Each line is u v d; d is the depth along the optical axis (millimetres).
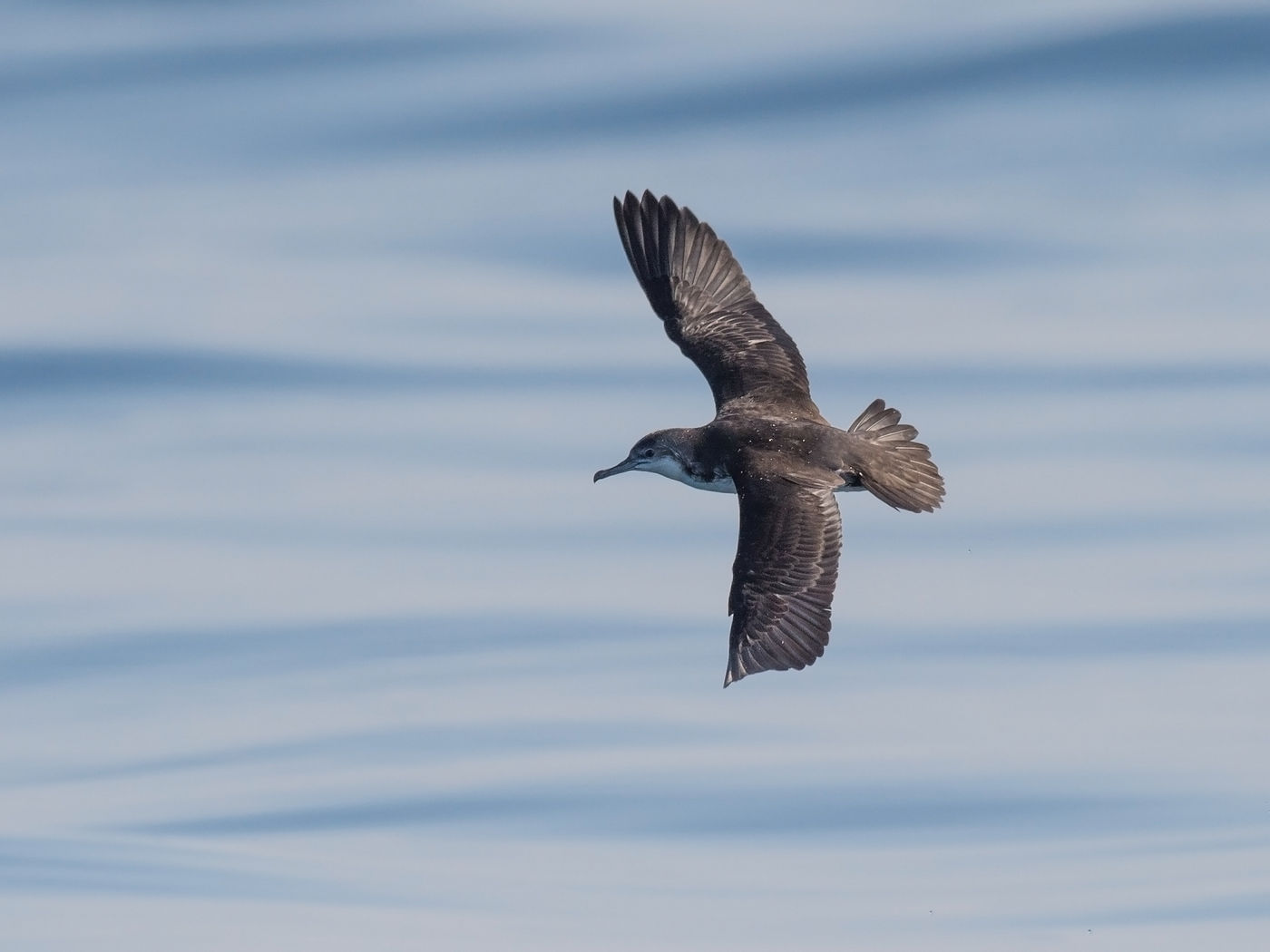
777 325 14805
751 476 13453
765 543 13016
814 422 13977
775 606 12781
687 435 14062
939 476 13484
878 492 13398
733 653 12695
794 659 12562
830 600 12758
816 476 13352
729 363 14555
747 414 14055
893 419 13789
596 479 14297
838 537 12984
